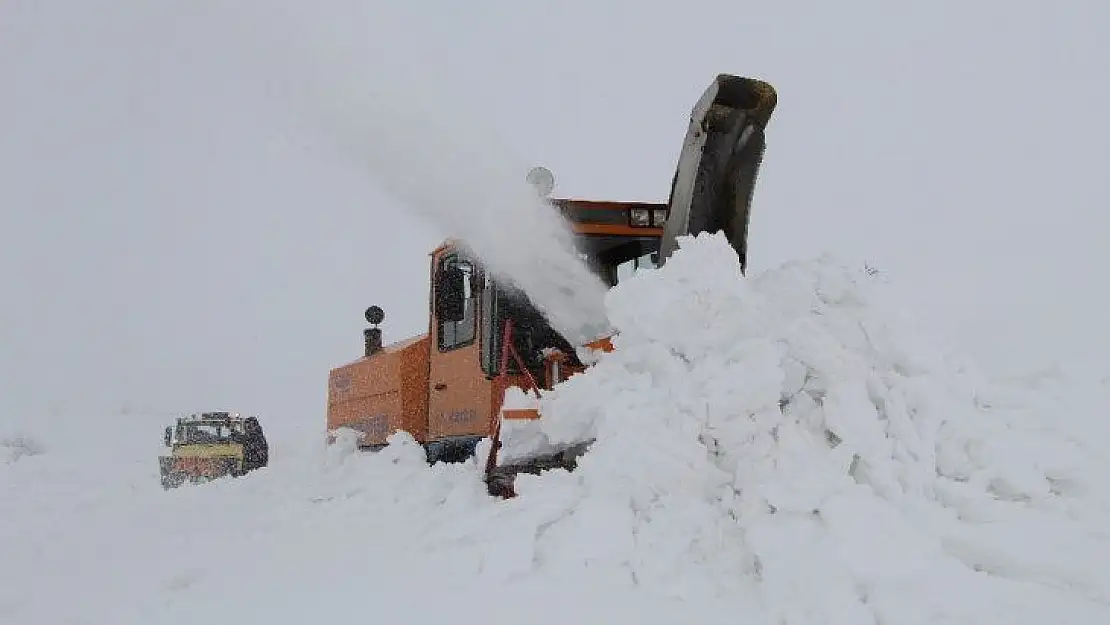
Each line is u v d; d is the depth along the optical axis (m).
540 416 4.14
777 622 2.66
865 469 3.20
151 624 3.01
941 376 3.63
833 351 3.52
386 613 2.89
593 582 3.02
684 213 4.51
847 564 2.76
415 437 6.48
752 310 3.63
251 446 12.09
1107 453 3.46
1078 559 2.79
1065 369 4.09
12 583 3.74
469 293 5.81
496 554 3.25
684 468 3.31
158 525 5.12
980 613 2.54
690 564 3.01
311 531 4.36
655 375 3.71
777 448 3.29
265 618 2.95
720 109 4.41
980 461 3.39
